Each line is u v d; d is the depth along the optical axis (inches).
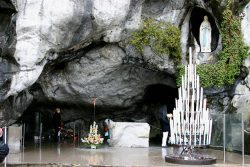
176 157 557.6
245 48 715.4
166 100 896.9
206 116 568.7
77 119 945.5
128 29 712.4
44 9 619.5
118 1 662.5
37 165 534.6
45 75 776.9
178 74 763.4
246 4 723.4
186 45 765.3
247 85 715.4
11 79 624.7
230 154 643.5
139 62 761.0
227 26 721.6
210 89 757.3
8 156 602.2
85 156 615.5
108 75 791.7
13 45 617.3
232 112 725.9
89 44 717.3
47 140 913.5
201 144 566.9
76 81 795.4
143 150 722.8
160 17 745.0
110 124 792.3
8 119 686.5
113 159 582.6
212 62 752.3
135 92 853.2
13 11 629.9
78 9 628.1
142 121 924.6
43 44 636.7
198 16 777.6
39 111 932.6
